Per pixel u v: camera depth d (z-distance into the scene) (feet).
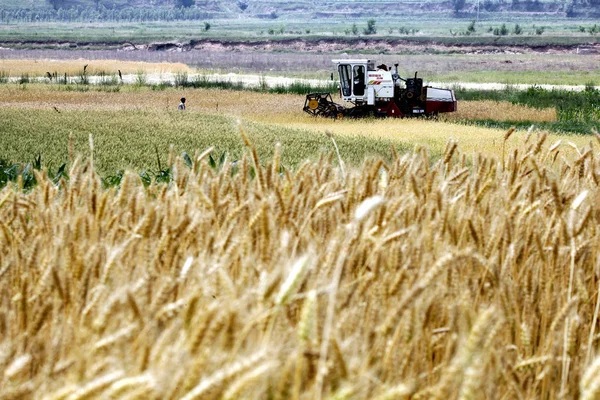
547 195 34.12
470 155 132.26
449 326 19.92
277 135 172.35
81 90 371.15
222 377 11.93
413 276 20.43
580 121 290.15
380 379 16.33
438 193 24.52
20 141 137.80
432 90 291.38
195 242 23.77
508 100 363.76
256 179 29.53
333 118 285.23
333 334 14.74
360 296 19.86
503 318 20.02
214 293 17.74
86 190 27.99
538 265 25.32
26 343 17.62
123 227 25.26
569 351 20.04
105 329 16.38
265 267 20.45
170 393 12.96
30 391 13.91
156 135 160.45
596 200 33.17
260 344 15.37
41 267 21.15
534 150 35.40
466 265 23.70
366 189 26.45
